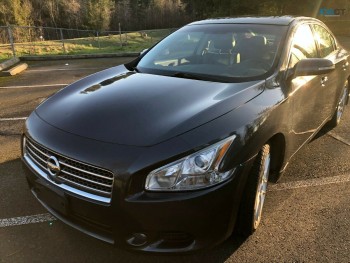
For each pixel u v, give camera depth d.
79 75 10.32
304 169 3.96
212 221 2.24
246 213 2.57
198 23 4.27
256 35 3.63
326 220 3.04
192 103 2.66
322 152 4.41
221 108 2.55
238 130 2.38
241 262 2.58
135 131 2.34
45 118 2.72
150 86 3.04
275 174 3.21
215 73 3.33
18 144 4.70
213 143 2.26
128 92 2.91
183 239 2.26
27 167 2.66
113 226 2.22
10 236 2.83
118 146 2.25
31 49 19.23
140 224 2.17
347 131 5.14
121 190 2.15
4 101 7.07
